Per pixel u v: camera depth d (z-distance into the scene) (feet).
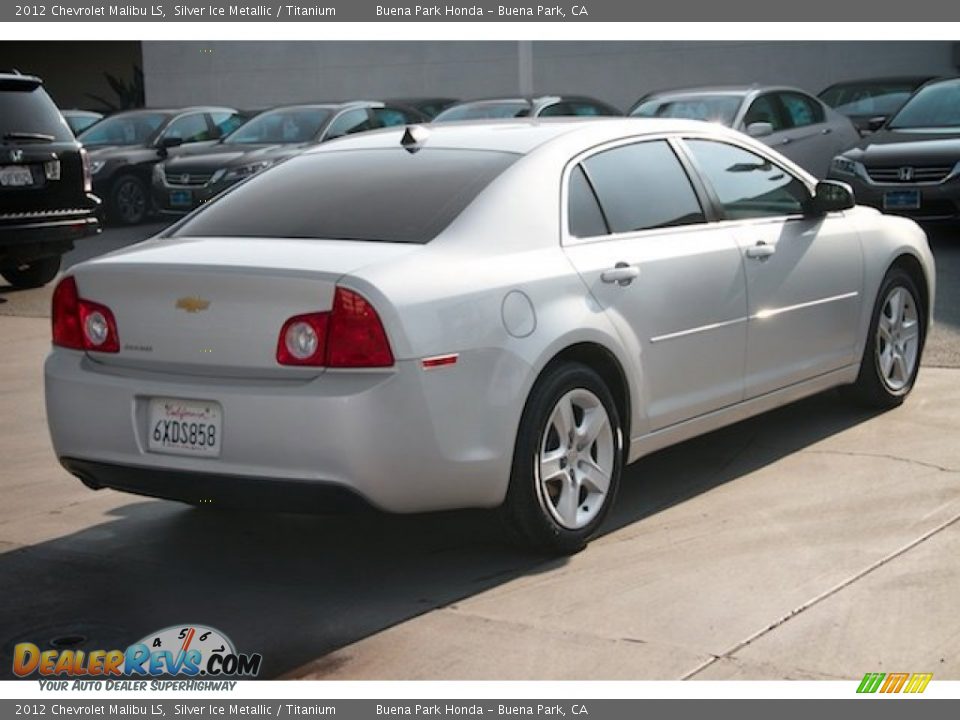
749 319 19.70
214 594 16.08
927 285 23.97
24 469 21.89
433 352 15.16
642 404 17.88
